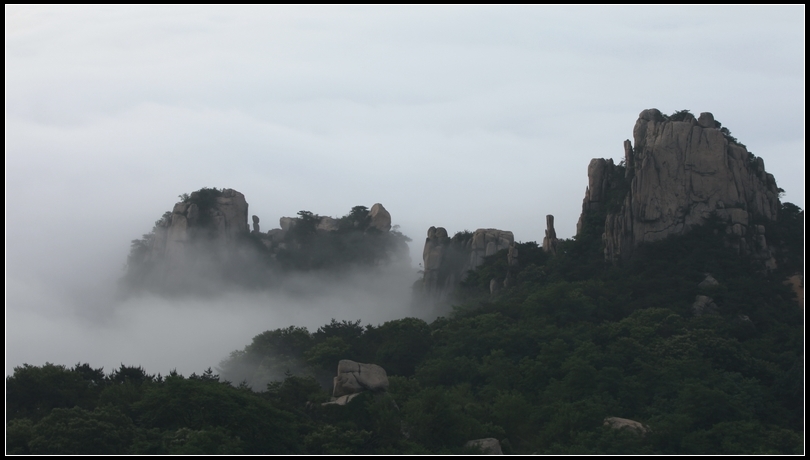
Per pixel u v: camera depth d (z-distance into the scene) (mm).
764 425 122750
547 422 119000
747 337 154875
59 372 116312
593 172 198250
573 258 188750
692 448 111438
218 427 100188
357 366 120750
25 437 97250
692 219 183125
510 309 167250
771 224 184125
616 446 110125
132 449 96188
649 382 131875
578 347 142000
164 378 127875
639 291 170125
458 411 117438
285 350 161500
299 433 108125
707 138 186875
